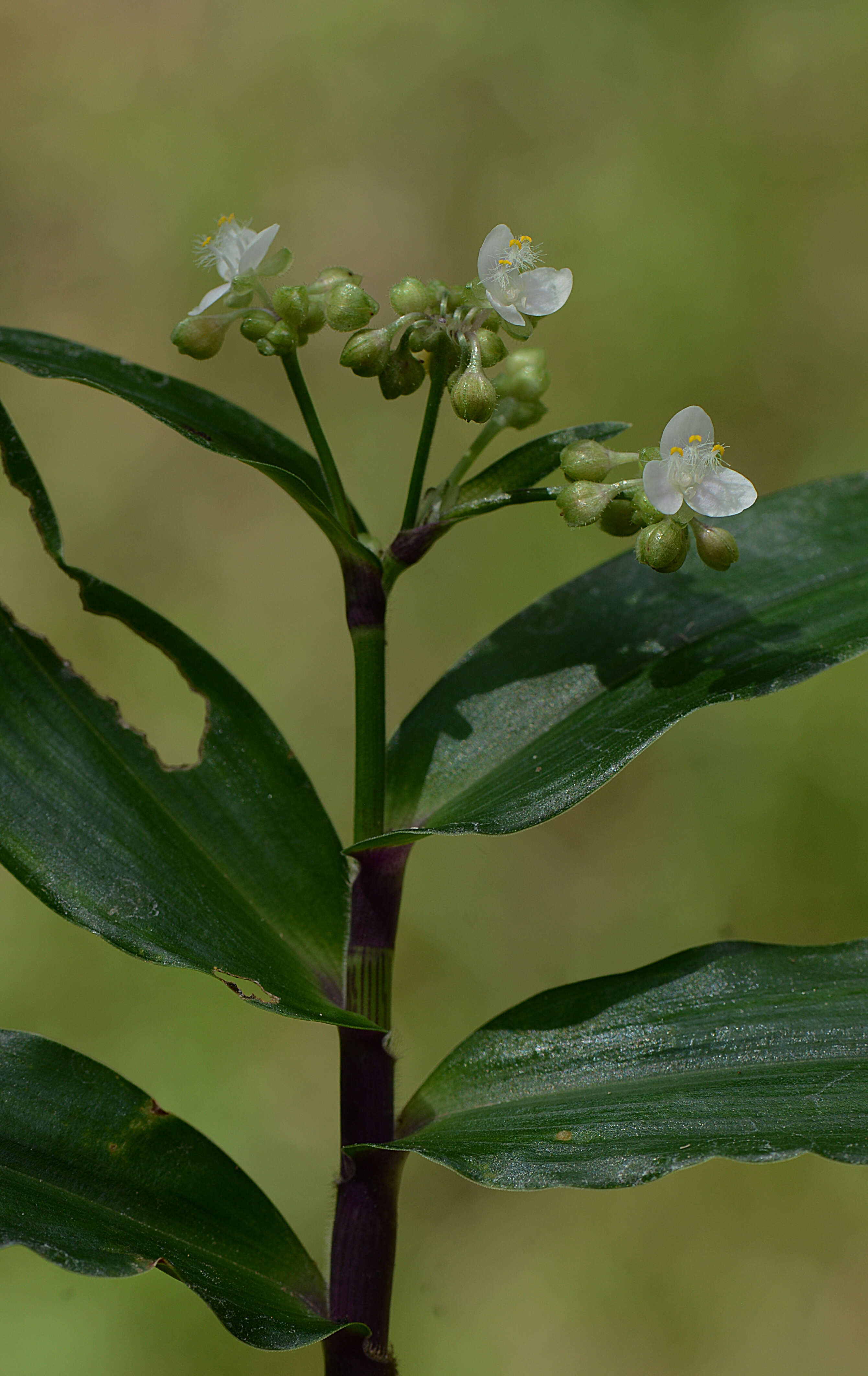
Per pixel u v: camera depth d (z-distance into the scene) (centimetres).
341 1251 63
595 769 64
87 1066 64
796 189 139
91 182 146
